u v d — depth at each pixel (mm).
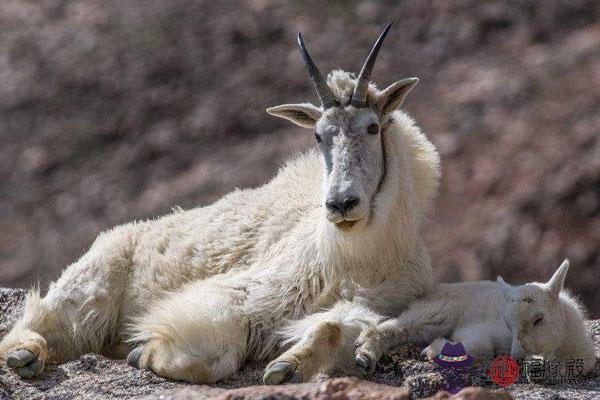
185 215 23078
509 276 55156
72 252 63594
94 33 79938
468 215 58781
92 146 71750
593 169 58844
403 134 21266
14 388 19656
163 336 19812
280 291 20625
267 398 15695
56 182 69438
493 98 66438
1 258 64188
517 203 58344
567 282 54594
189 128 70875
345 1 77125
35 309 21625
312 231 20938
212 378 19516
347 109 20219
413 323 19562
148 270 22281
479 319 19484
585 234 55812
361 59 71188
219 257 22016
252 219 22188
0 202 68750
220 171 66750
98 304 22031
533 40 71188
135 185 67750
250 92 72125
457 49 71500
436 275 55375
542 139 62500
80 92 75875
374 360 18828
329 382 15789
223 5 79500
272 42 75375
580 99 64688
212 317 19875
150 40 77938
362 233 20172
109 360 20516
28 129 74062
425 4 75188
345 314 19719
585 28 71562
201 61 75438
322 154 20359
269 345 20359
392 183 20375
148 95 74062
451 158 62719
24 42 80375
